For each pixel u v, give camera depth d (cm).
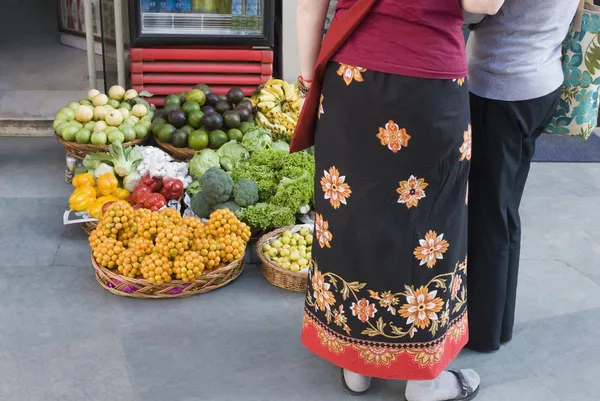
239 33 461
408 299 224
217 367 268
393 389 260
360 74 203
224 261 319
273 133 426
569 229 387
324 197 225
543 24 232
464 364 276
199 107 423
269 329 292
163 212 321
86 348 274
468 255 270
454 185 217
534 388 263
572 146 504
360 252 221
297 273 314
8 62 616
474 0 191
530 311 312
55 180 420
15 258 335
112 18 460
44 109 497
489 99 244
